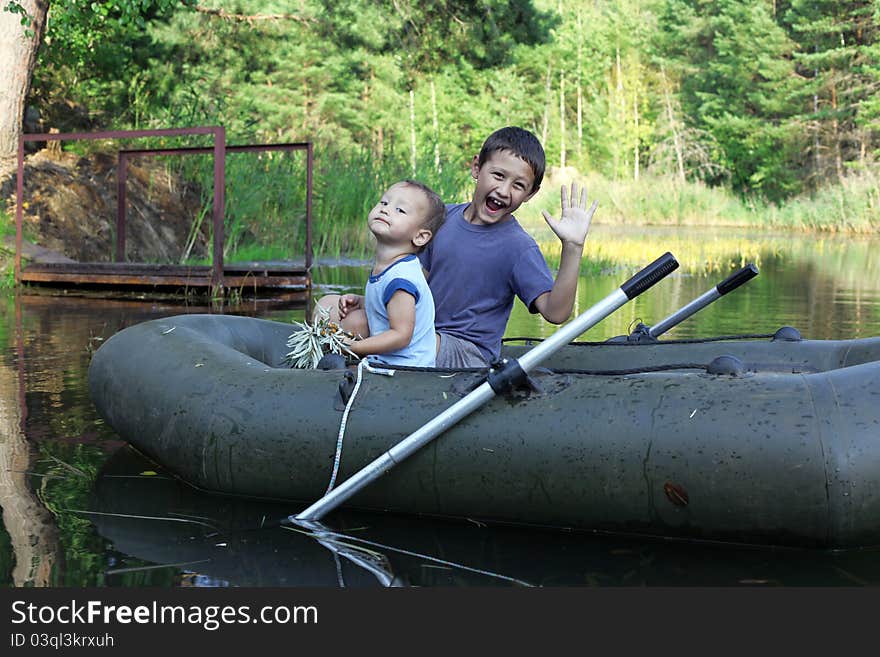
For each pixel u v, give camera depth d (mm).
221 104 13258
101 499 2445
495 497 2250
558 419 2213
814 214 25500
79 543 2127
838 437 2021
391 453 2225
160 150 9422
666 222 29125
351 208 13359
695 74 37312
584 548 2146
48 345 5027
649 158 38656
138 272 8195
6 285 8672
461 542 2178
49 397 3662
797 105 32969
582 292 7988
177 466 2574
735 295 7824
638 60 40812
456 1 18484
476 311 2865
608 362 3301
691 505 2102
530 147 2779
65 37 12930
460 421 2271
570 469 2178
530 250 2807
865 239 19812
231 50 18656
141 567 1999
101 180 11461
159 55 15844
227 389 2518
